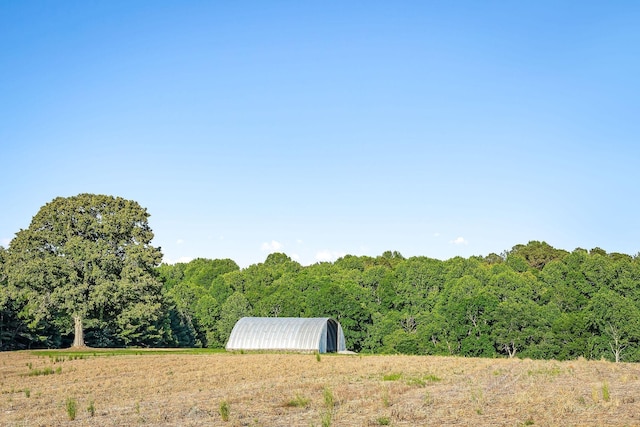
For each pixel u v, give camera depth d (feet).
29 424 68.39
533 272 443.73
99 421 69.05
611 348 293.23
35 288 238.07
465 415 64.28
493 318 314.35
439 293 387.34
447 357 182.19
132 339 320.50
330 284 390.21
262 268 515.09
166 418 69.56
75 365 154.61
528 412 64.49
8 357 191.42
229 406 74.69
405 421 62.18
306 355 199.93
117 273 255.09
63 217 250.98
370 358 178.19
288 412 71.10
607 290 323.78
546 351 297.53
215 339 413.18
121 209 264.72
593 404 68.23
